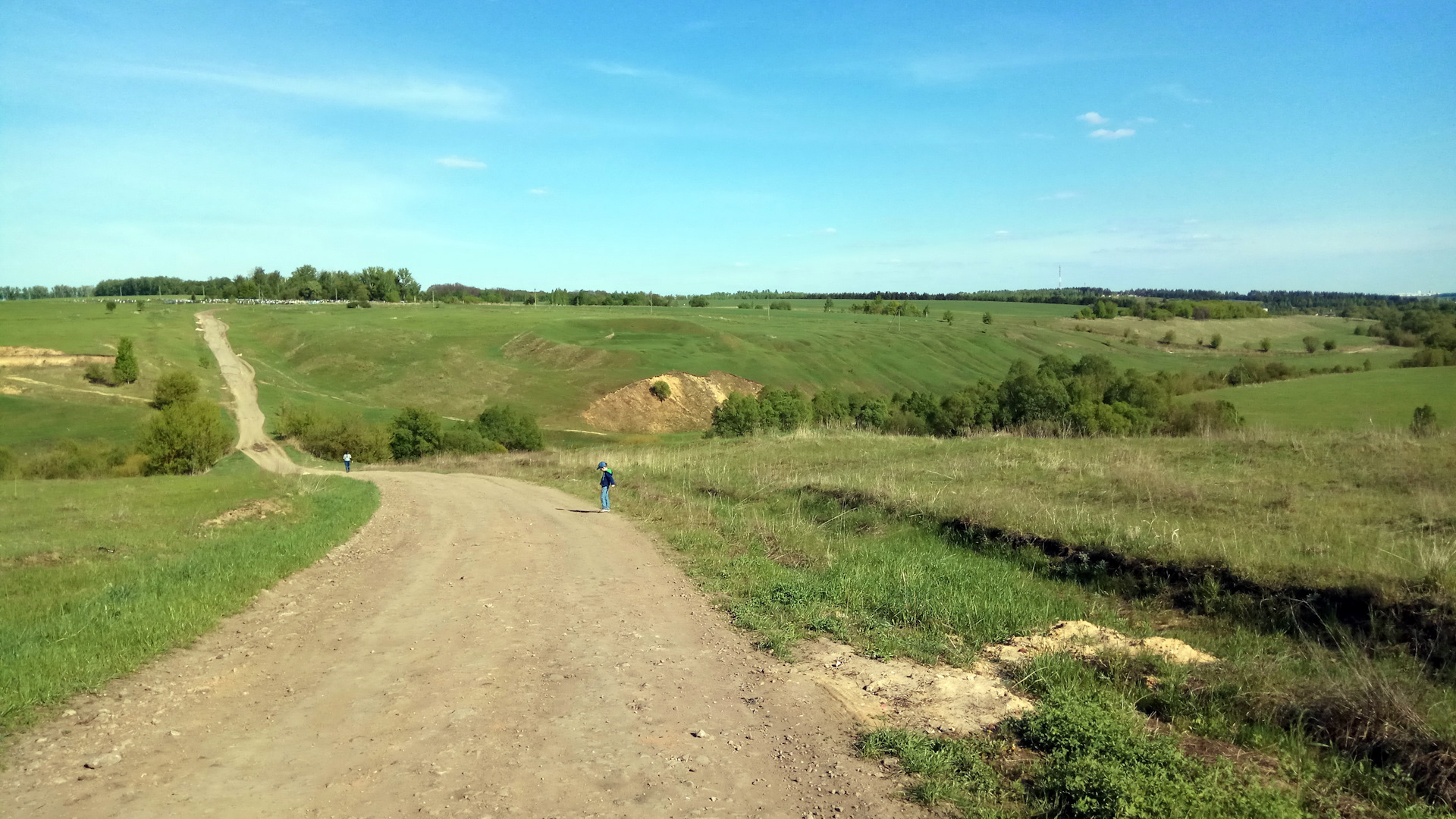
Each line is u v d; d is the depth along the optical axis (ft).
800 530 43.68
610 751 16.87
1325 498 37.52
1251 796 13.62
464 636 26.25
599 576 36.37
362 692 20.71
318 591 33.63
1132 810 13.07
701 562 38.29
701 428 273.54
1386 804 14.66
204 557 37.09
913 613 27.32
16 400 234.99
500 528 53.01
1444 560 24.63
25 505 55.21
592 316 464.65
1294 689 18.75
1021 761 16.28
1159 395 139.33
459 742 17.28
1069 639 23.97
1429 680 19.66
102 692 20.29
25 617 27.04
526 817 13.84
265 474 82.12
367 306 543.80
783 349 352.69
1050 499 43.19
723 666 22.93
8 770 15.66
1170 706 18.83
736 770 15.98
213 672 22.29
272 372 316.81
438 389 297.74
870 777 15.72
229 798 14.52
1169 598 27.84
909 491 47.50
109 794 14.65
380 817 13.80
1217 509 37.04
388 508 65.98
